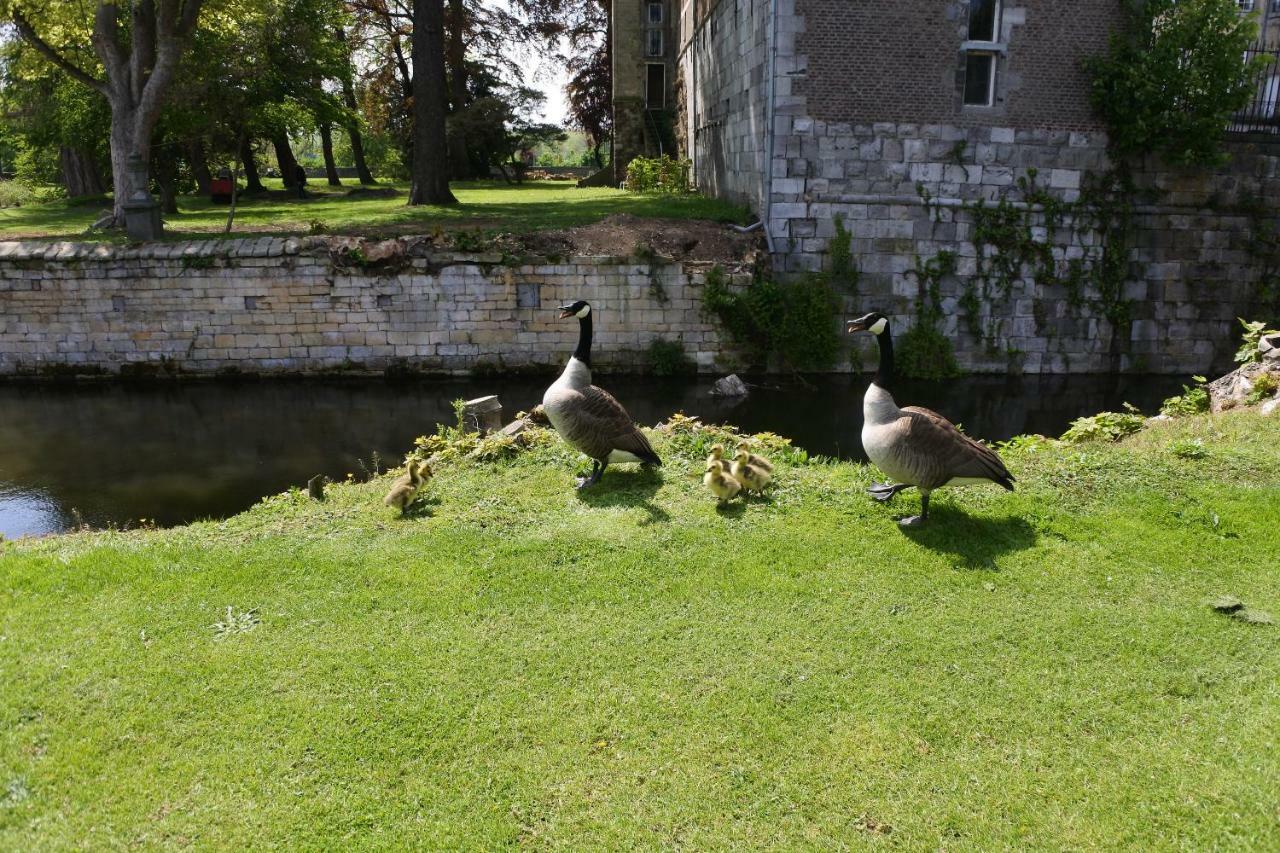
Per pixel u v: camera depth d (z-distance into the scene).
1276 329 19.94
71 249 18.83
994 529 7.14
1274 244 19.64
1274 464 8.16
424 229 20.83
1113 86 18.59
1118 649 5.48
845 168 19.17
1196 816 4.10
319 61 30.91
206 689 5.07
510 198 31.73
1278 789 4.22
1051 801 4.22
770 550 6.84
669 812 4.18
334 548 6.97
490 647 5.55
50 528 10.75
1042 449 9.20
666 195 31.11
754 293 19.16
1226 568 6.48
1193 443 8.62
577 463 8.91
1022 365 19.94
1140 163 19.30
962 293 19.61
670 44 41.88
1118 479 7.97
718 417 16.36
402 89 49.19
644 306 19.47
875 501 7.71
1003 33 18.64
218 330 19.20
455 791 4.32
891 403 6.98
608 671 5.28
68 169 41.84
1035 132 19.12
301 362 19.45
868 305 19.64
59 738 4.64
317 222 20.72
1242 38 17.81
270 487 12.37
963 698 5.01
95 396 18.17
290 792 4.30
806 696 5.03
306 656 5.43
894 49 18.67
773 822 4.12
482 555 6.83
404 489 7.59
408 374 19.56
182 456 13.97
